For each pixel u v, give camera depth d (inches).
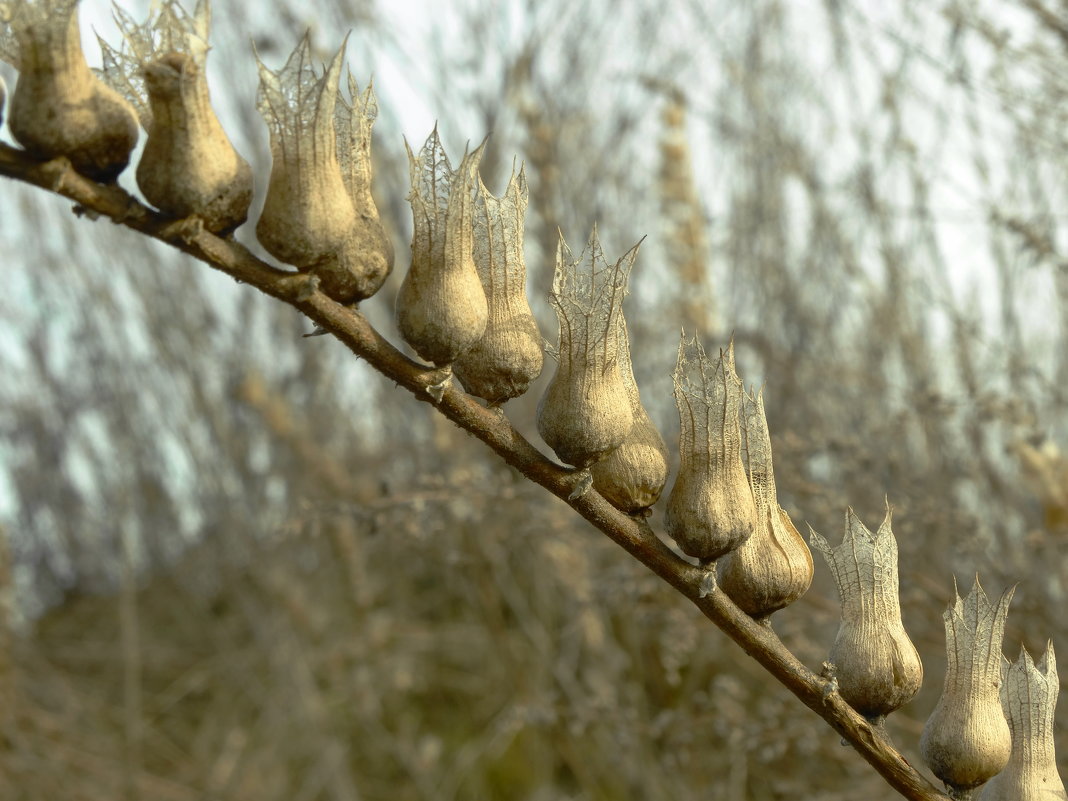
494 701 173.8
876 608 44.7
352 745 177.5
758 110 156.4
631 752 128.7
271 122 38.8
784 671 44.7
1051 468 101.3
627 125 163.9
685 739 116.6
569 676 142.1
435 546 143.9
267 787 166.9
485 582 150.9
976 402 107.8
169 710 188.1
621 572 113.6
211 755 177.9
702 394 43.4
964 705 44.3
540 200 146.8
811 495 108.3
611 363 42.5
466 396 42.8
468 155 41.3
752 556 44.6
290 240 38.9
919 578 102.3
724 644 128.0
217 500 195.0
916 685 44.4
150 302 197.2
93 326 203.2
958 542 100.9
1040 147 130.1
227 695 188.4
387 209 157.5
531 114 150.8
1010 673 46.4
